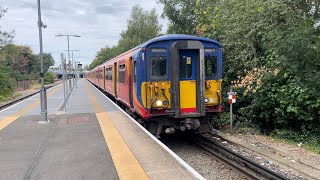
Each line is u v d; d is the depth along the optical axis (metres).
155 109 11.12
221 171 9.09
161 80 11.17
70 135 10.30
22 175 6.43
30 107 18.66
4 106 21.69
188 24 28.66
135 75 12.27
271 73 13.53
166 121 11.44
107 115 14.68
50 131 11.06
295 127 13.82
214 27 17.36
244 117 15.64
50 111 16.58
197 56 11.42
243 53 15.28
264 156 10.40
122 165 6.96
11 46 44.53
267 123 15.11
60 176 6.34
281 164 9.55
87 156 7.74
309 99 12.41
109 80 25.33
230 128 14.16
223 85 17.20
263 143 12.30
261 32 14.58
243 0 16.05
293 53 12.22
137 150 8.22
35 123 12.78
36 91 40.59
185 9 28.39
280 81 13.63
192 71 11.47
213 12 18.69
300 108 12.61
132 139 9.54
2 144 9.15
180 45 11.05
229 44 15.84
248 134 14.03
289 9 13.97
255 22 15.05
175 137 13.63
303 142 12.56
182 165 6.89
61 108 17.89
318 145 12.03
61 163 7.21
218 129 14.88
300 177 8.43
